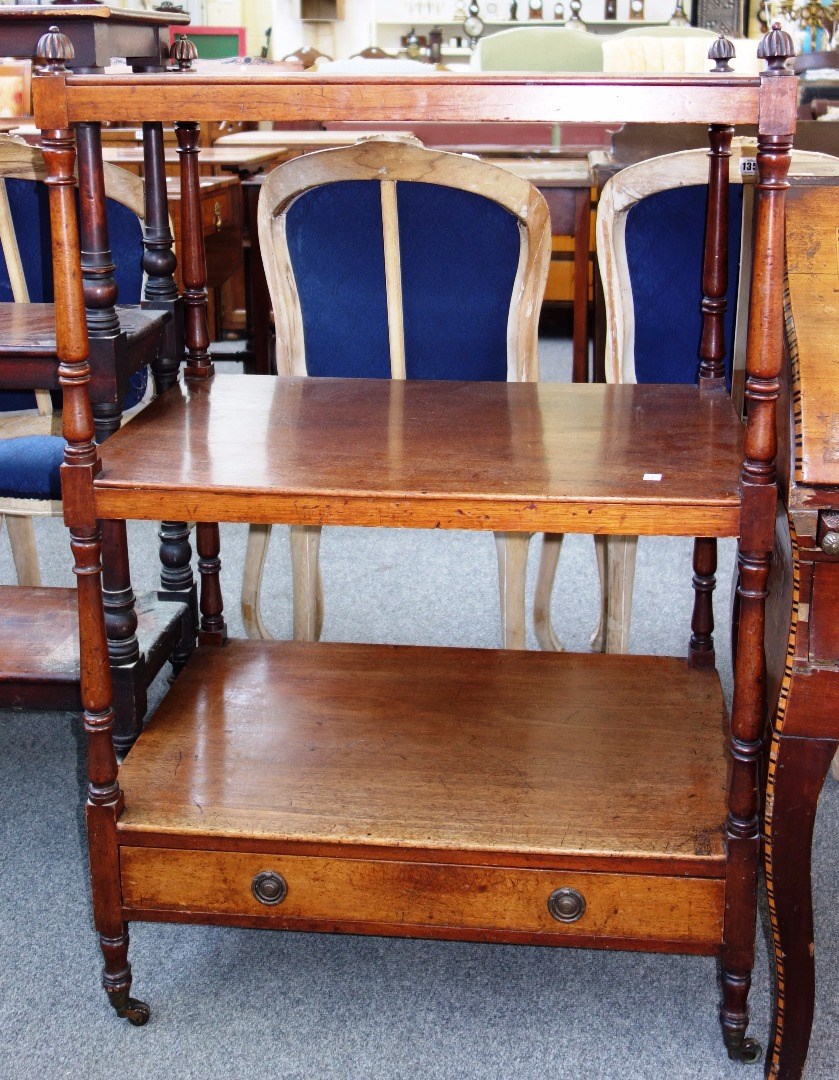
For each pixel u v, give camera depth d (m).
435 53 9.12
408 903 1.41
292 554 2.27
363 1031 1.52
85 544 1.33
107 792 1.42
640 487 1.27
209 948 1.68
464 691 1.72
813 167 2.22
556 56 5.55
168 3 1.78
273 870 1.41
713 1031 1.52
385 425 1.54
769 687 1.54
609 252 2.38
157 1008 1.56
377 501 1.26
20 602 1.87
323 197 2.17
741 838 1.35
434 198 2.15
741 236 2.35
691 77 1.13
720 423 1.55
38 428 2.52
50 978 1.61
